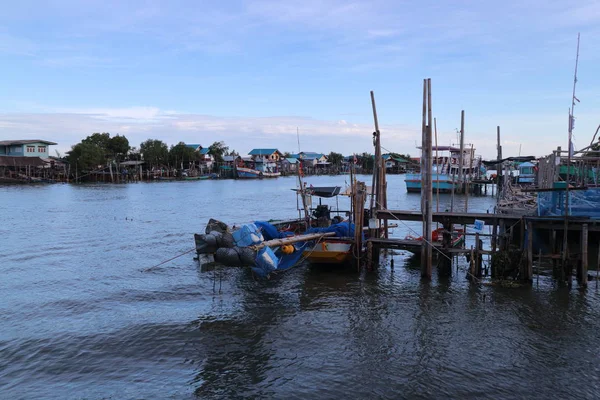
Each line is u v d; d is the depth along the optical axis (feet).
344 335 49.65
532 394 38.06
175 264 81.20
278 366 43.21
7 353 45.57
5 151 331.77
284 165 508.12
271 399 37.88
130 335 49.80
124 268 78.28
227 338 49.19
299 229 88.53
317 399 37.81
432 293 63.10
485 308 56.85
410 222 135.13
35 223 130.00
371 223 76.23
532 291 62.69
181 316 55.26
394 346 46.88
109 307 58.54
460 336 48.96
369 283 68.44
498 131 129.59
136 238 107.76
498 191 127.13
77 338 48.93
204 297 62.54
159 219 142.10
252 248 59.16
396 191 280.10
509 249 69.92
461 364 42.98
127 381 40.68
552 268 71.51
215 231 61.36
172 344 47.75
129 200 207.31
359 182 80.69
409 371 41.88
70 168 345.10
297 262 72.49
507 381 40.01
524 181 218.79
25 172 329.52
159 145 415.44
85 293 64.28
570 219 63.93
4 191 253.65
